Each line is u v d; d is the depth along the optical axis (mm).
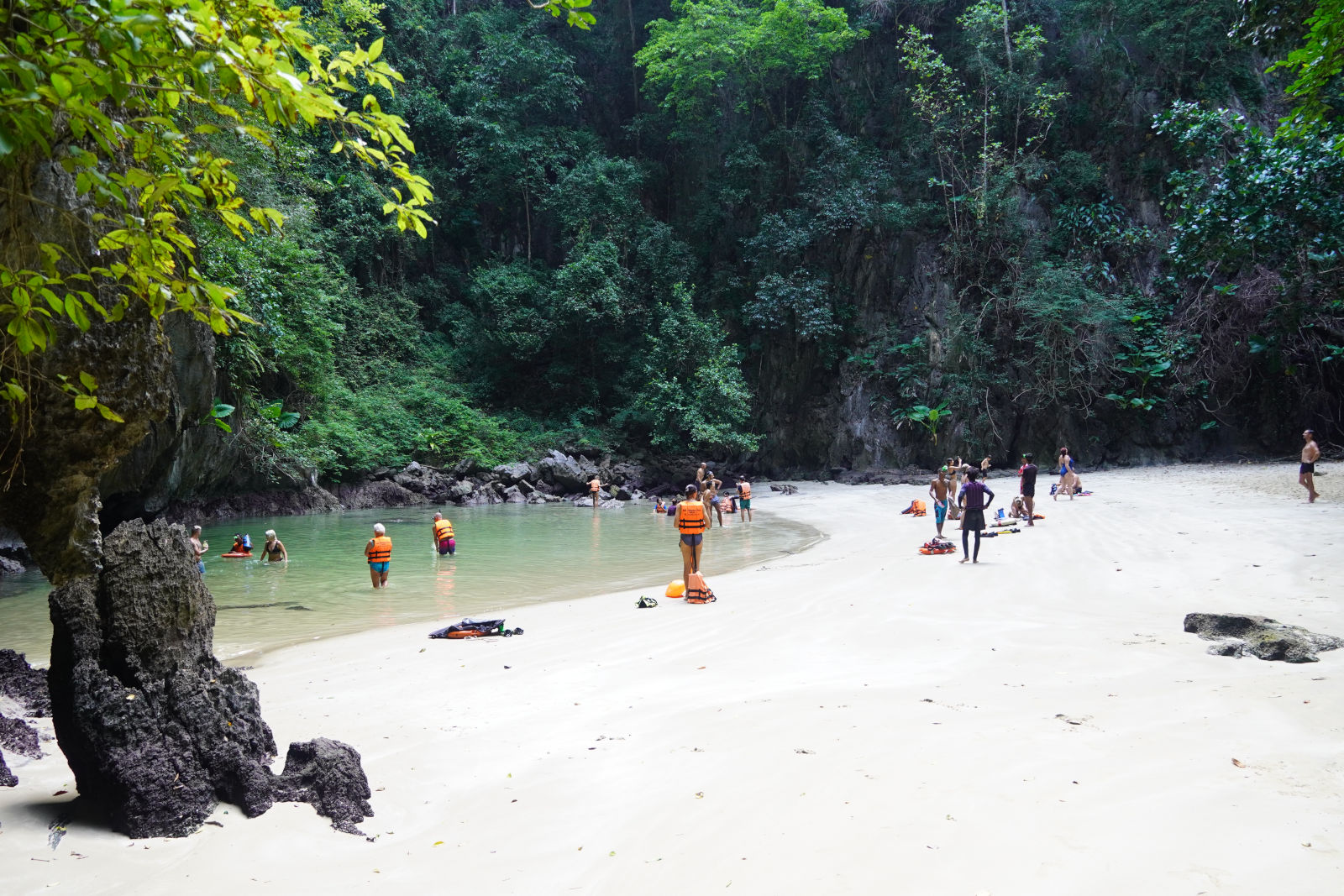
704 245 43344
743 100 42875
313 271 30719
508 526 25469
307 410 31844
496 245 45094
